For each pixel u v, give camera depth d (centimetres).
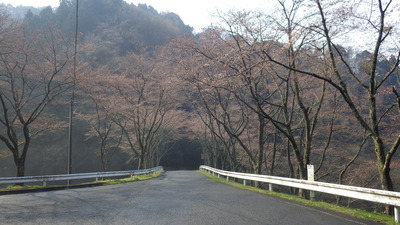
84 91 3092
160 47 2892
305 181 1138
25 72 2192
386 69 1767
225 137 3975
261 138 2173
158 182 2161
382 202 746
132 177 2667
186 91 2966
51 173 4616
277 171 3453
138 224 686
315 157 2923
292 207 934
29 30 2344
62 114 4409
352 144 2552
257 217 766
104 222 711
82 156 4853
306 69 2014
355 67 2020
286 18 1594
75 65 2380
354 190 854
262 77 2177
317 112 1797
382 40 1248
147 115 3634
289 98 2527
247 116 2766
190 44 2277
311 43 1606
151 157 5097
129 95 3422
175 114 4081
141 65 3309
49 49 2319
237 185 1828
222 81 1911
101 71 3019
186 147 7594
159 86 3269
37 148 4509
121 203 1023
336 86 1288
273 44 1648
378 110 2005
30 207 955
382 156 1243
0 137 2048
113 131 3925
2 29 2014
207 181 2261
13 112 3112
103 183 2055
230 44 1931
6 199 1182
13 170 4344
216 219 739
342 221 720
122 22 4725
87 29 4772
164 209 890
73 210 886
